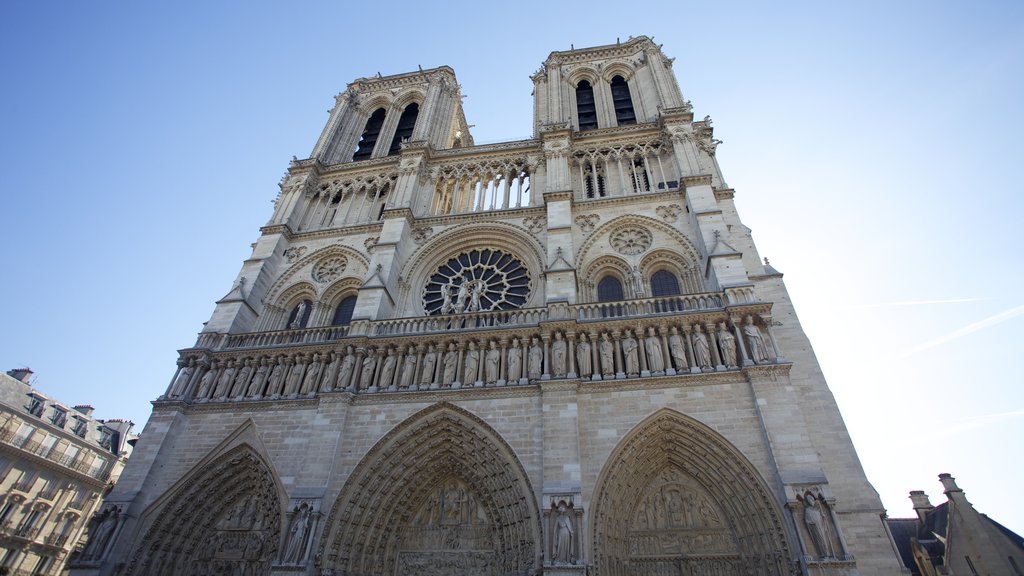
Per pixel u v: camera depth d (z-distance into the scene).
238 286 38.91
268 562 27.33
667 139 43.47
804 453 23.95
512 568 24.88
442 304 38.56
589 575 22.55
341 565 25.61
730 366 27.62
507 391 28.77
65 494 57.72
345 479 27.19
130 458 29.72
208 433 30.86
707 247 34.09
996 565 31.73
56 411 59.12
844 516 24.12
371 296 35.50
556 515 23.66
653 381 27.73
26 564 53.03
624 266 36.78
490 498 27.34
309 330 34.88
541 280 37.25
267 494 29.08
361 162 49.56
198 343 35.41
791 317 31.56
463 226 41.53
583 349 29.56
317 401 30.61
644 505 26.50
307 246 43.72
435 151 48.50
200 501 29.41
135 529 27.62
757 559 23.50
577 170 44.25
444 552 26.88
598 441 26.25
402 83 61.44
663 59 52.38
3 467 52.00
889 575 22.33
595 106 52.91
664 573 24.55
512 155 46.91
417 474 28.73
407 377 30.58
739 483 24.75
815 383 28.56
